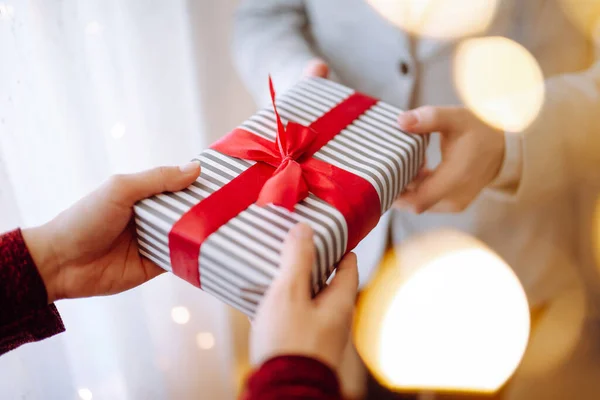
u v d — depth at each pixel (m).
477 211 1.18
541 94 1.04
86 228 0.81
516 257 1.22
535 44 1.14
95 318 1.12
